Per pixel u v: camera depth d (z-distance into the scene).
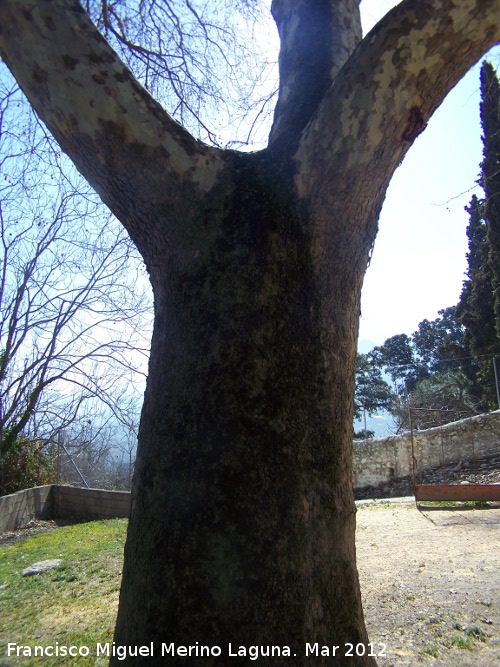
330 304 2.23
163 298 2.31
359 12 3.05
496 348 20.50
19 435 11.23
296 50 2.80
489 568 4.94
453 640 3.41
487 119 16.23
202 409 2.00
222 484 1.91
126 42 5.00
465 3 1.89
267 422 1.97
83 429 11.52
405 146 2.16
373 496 11.78
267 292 2.10
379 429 28.77
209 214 2.19
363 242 2.34
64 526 8.88
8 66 2.18
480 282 21.33
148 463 2.07
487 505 8.41
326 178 2.14
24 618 4.30
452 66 2.05
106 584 5.10
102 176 2.23
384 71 1.97
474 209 22.12
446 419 18.50
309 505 1.97
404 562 5.37
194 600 1.83
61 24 2.00
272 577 1.85
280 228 2.17
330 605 1.95
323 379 2.12
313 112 2.46
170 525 1.92
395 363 36.03
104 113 2.03
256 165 2.29
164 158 2.12
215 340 2.06
